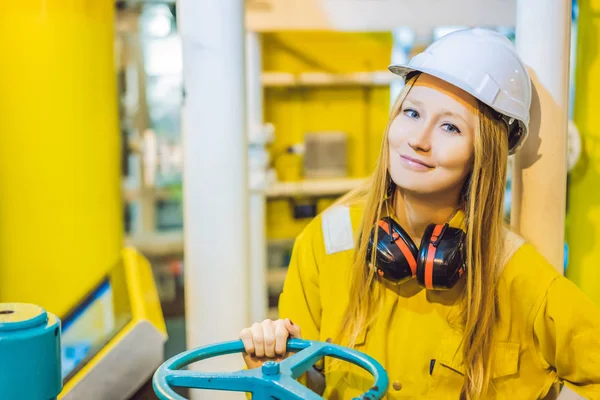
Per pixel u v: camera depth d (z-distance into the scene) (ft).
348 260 4.58
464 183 4.26
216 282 5.38
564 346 4.17
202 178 5.27
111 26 6.55
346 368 4.48
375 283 4.46
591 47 7.20
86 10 6.23
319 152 11.76
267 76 11.00
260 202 10.00
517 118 4.07
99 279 6.45
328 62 11.36
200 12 5.09
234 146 5.24
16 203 6.31
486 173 4.10
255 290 10.13
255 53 9.89
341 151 11.83
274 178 11.18
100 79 6.41
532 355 4.33
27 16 6.07
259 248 10.07
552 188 4.75
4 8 6.07
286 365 3.35
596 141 7.29
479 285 4.14
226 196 5.28
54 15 6.11
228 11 5.10
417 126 4.11
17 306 3.61
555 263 4.82
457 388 4.31
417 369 4.36
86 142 6.37
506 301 4.27
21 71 6.13
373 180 4.40
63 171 6.31
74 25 6.18
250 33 9.84
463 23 8.31
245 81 5.29
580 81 7.29
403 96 4.22
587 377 4.14
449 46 4.10
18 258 6.40
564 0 4.65
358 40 11.37
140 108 13.50
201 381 3.21
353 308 4.45
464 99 4.02
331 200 12.01
